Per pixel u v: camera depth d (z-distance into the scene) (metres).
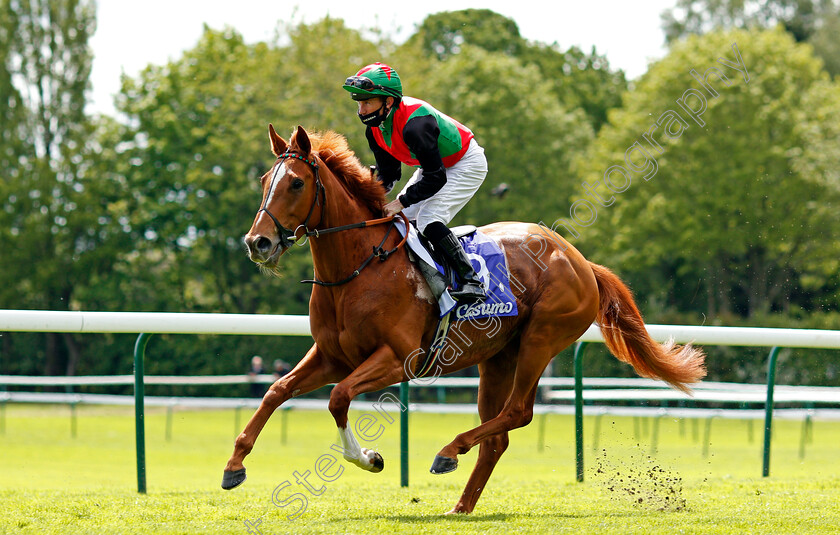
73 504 3.94
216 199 20.69
